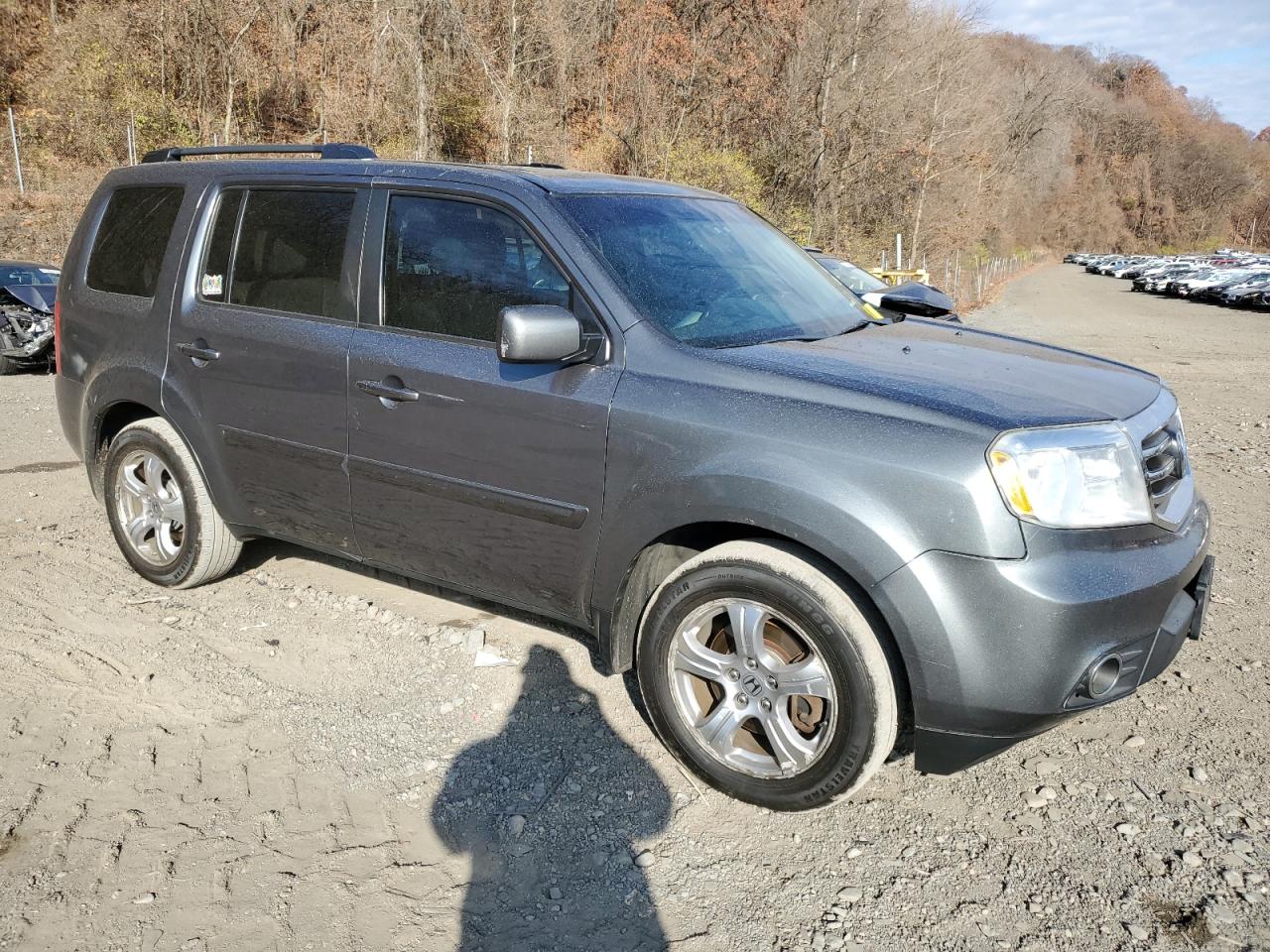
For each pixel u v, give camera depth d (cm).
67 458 668
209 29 2502
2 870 252
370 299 342
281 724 323
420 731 320
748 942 234
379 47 2502
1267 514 582
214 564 413
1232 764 307
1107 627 245
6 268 1100
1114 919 240
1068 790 295
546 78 3016
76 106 2345
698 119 3234
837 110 3241
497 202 321
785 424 264
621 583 295
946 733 256
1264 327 2467
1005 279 6119
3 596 418
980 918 241
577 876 257
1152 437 276
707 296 320
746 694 280
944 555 244
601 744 315
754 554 270
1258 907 244
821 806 274
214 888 248
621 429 286
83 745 309
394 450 334
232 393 375
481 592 340
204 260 390
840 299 374
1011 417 252
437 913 242
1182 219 12838
